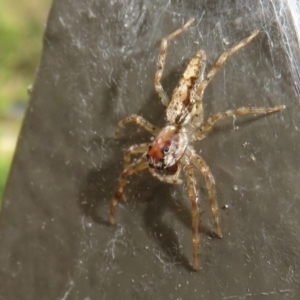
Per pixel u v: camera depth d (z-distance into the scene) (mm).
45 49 91
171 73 90
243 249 87
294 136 86
